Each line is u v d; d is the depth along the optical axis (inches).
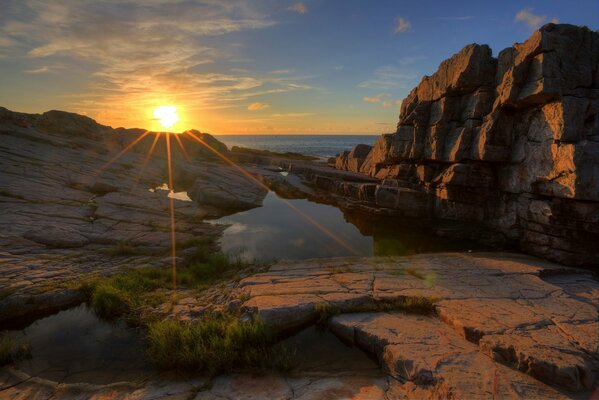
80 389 299.0
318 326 400.5
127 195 1064.2
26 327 414.3
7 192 876.0
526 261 617.3
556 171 601.6
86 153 1531.7
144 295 482.0
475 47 776.9
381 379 303.0
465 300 425.1
